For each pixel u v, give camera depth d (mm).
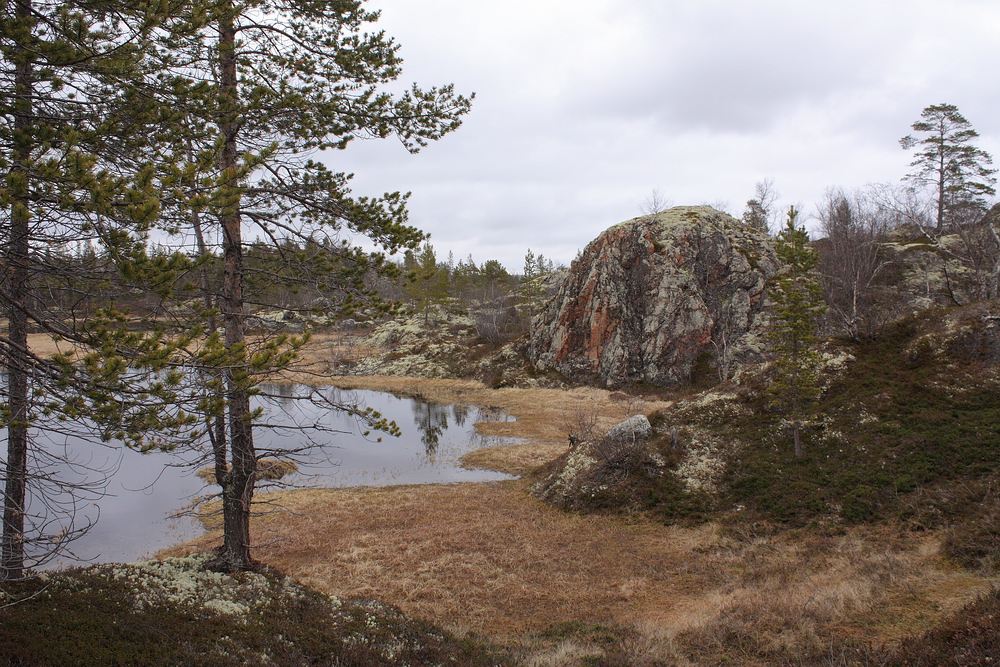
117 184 5523
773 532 16906
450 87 12508
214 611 8891
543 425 37781
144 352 5672
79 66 6258
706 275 49531
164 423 6066
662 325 47906
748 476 19844
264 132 11133
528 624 12859
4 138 5934
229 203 6691
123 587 8852
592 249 55344
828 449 19703
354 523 20453
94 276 5840
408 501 23062
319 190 11734
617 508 20438
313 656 8445
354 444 33469
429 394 51844
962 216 41219
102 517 20859
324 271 11469
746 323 46469
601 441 23844
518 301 93438
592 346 50781
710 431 23016
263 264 11508
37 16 6203
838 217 42250
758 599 12500
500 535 18906
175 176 6195
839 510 16828
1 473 6594
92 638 6898
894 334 24016
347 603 11320
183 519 20984
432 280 78562
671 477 21141
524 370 55875
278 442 31469
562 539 18359
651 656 10289
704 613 12273
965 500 14984
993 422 17766
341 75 11797
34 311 5918
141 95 7156
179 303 7637
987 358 20484
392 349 71312
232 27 10734
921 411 19594
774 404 21078
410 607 13812
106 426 5848
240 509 11266
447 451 32188
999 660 7078
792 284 20719
